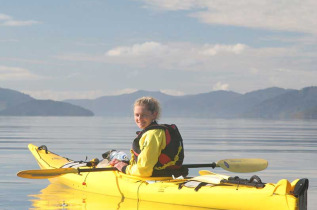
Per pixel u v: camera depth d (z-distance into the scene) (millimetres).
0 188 9703
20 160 16344
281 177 12102
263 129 63625
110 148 22625
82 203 7938
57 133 42094
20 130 50219
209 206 7090
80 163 9930
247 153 20766
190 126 78250
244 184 6887
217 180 7293
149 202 7824
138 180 8078
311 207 7738
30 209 7512
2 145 24594
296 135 43219
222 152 21141
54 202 8062
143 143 7879
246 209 6664
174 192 7492
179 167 8133
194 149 22938
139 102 8008
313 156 19344
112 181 8477
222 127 72688
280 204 6297
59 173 8391
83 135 37906
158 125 7820
